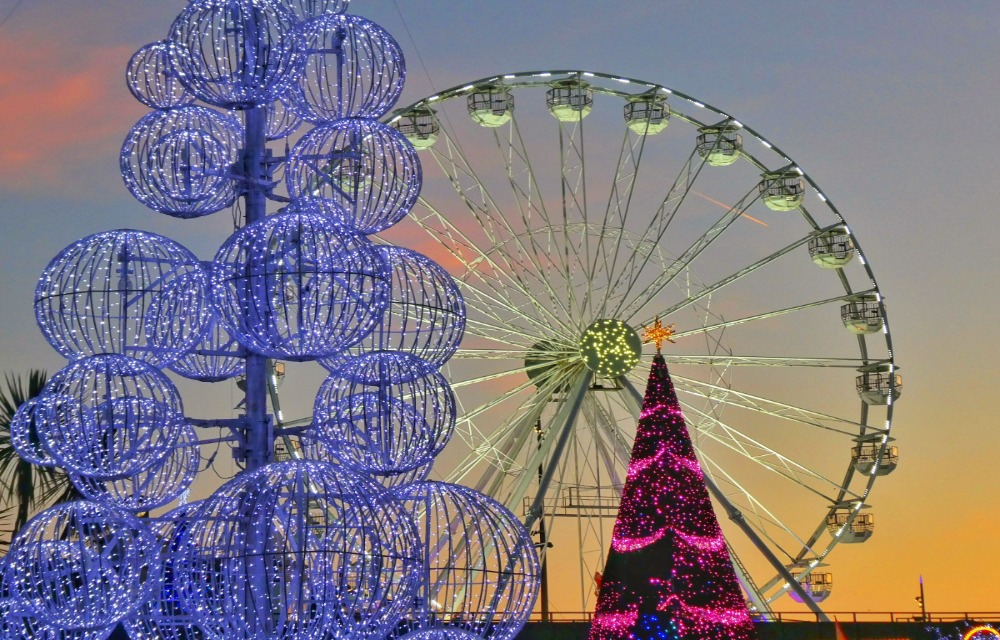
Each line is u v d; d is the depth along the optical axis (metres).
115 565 17.00
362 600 15.84
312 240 16.80
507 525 18.78
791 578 41.47
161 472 18.17
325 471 15.76
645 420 23.41
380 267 16.98
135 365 17.11
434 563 18.62
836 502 45.84
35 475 26.39
